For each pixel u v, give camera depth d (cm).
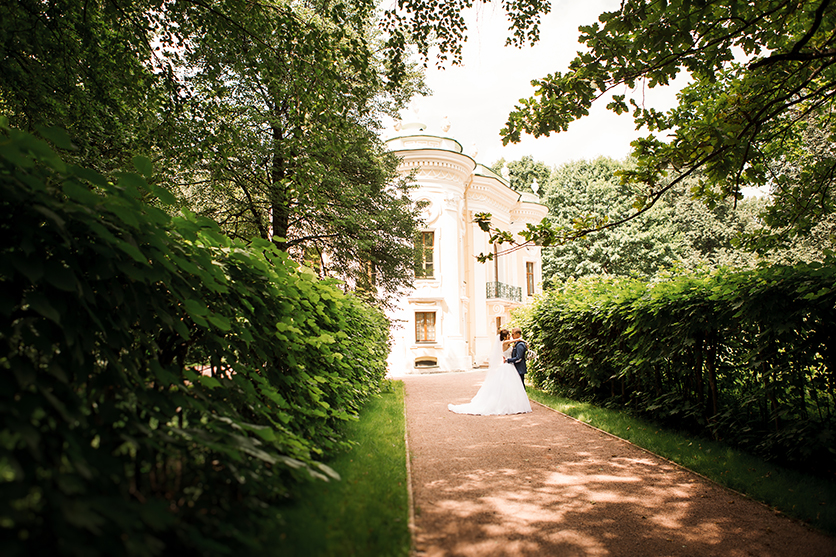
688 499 415
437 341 2431
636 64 524
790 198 766
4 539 138
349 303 723
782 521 366
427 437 670
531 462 536
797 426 464
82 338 199
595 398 954
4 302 175
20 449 155
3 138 201
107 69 808
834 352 450
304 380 418
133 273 215
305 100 789
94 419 193
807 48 545
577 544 323
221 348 325
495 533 337
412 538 305
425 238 2478
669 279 717
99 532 147
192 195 1358
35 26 686
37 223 188
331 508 303
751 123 554
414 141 2516
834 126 787
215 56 832
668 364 686
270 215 1459
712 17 494
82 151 775
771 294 480
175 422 251
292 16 735
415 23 682
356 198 1361
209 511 217
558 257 3641
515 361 923
